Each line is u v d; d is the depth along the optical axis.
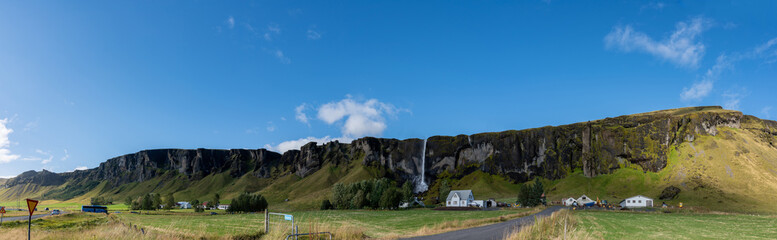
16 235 33.31
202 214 140.50
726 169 185.62
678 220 70.19
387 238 34.25
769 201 145.50
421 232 40.47
